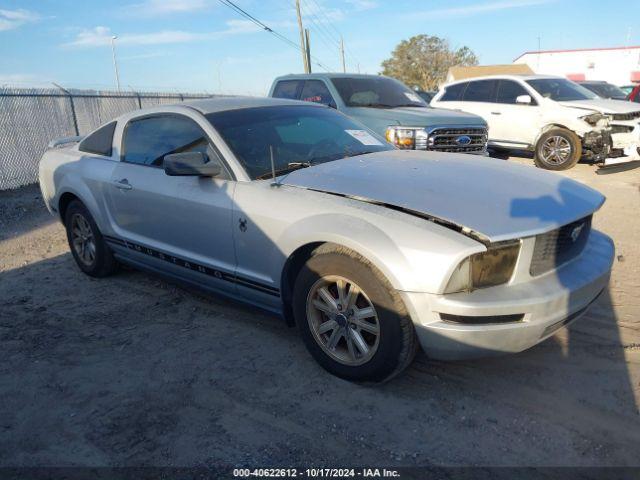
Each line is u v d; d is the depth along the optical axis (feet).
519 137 36.68
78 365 11.76
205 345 12.43
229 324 13.48
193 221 12.66
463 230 9.04
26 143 38.88
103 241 16.44
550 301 9.08
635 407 9.50
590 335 12.12
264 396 10.29
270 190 11.32
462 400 9.91
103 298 15.58
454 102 40.73
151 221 13.92
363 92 28.40
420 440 8.87
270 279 11.35
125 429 9.48
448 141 25.44
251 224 11.30
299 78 29.96
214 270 12.60
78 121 44.01
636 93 44.91
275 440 9.02
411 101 29.27
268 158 12.43
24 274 18.04
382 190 10.31
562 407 9.58
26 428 9.62
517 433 8.94
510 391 10.13
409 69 205.67
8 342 12.98
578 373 10.63
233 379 10.94
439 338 9.05
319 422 9.44
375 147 14.17
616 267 16.38
